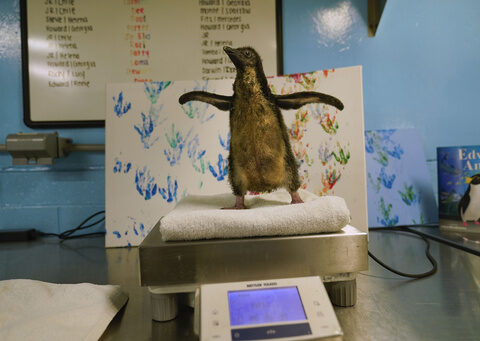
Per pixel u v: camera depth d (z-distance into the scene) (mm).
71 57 1026
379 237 885
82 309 437
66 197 1042
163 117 872
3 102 1031
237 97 589
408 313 456
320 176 814
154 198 865
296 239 426
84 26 1027
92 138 1043
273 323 350
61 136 1039
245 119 583
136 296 545
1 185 1032
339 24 1063
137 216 864
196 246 418
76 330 393
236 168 588
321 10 1062
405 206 979
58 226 1041
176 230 418
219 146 865
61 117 1029
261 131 583
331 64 1063
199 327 356
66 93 1028
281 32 1049
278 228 423
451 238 826
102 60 1031
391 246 797
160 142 871
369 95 1070
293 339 337
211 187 863
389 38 1068
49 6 1019
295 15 1059
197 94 726
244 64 578
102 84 1034
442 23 1073
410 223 971
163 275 419
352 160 800
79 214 1042
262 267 422
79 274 672
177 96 872
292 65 1062
